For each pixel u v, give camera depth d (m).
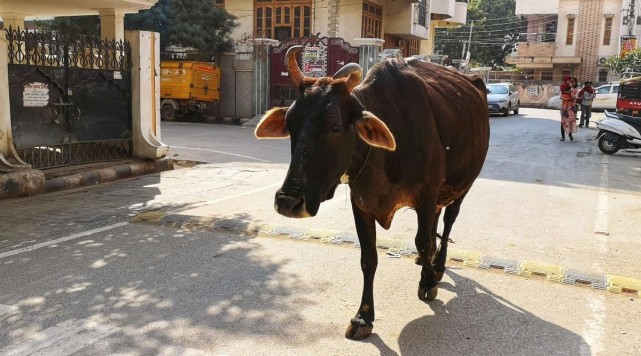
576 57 39.88
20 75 8.90
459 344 3.98
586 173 11.16
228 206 7.98
